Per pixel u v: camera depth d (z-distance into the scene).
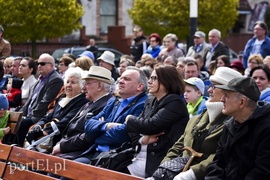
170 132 7.82
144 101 8.66
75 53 28.64
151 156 7.80
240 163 6.23
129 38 38.25
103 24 40.88
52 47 36.44
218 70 7.23
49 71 11.91
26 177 7.73
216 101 7.16
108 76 9.53
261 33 15.28
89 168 6.89
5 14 29.23
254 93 6.24
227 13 33.50
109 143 8.51
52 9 29.81
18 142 10.79
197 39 16.45
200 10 32.81
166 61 13.18
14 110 12.59
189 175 6.70
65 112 10.06
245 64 15.84
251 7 44.94
